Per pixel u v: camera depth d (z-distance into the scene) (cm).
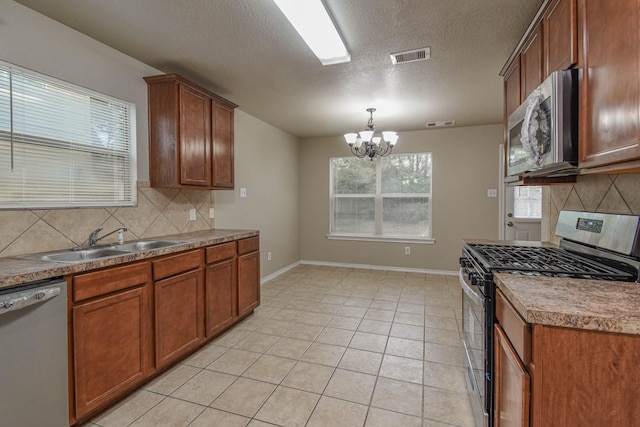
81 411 163
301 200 574
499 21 200
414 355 244
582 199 194
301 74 281
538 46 173
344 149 550
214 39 222
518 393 100
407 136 510
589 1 122
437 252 501
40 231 196
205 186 289
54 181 206
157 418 175
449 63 259
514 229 461
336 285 439
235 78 291
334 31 208
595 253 164
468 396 193
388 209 534
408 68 269
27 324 140
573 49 133
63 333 154
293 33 214
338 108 385
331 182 564
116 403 187
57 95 206
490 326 139
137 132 255
